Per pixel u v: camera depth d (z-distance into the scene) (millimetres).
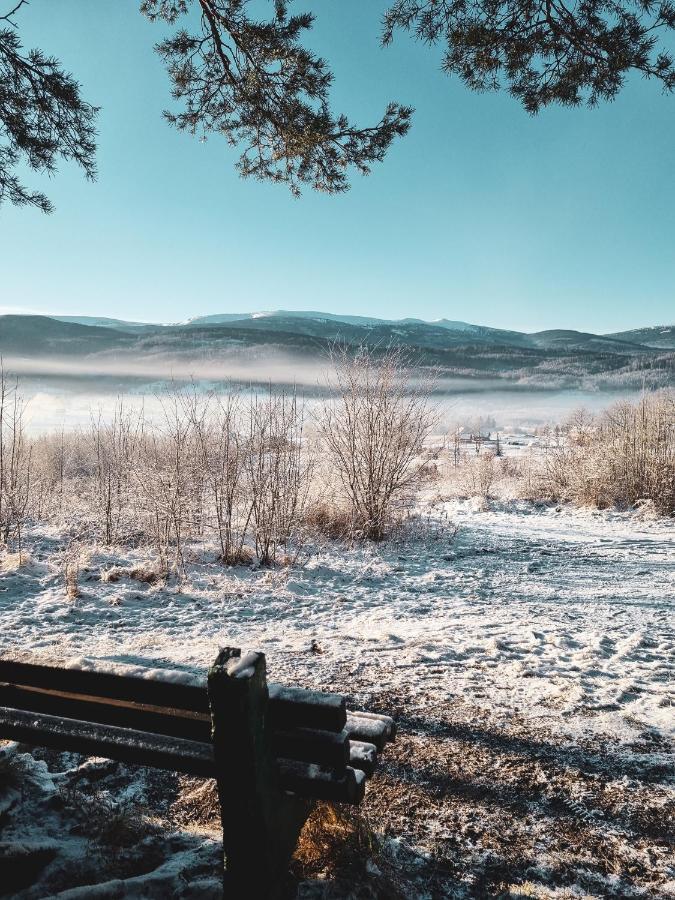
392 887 2059
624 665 4664
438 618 6250
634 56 3850
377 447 10695
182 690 1715
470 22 4094
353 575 8219
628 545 10648
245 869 1619
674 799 2721
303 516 9719
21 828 2221
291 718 1680
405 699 3914
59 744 1889
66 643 5156
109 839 2186
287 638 5445
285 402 9164
